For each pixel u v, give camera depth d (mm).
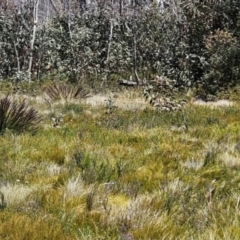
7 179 4699
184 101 11641
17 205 3736
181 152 6191
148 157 5887
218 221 3469
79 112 11578
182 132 7996
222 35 19359
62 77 22453
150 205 3816
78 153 5551
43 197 3988
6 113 7785
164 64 22438
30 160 5652
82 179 4629
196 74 20953
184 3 21188
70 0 28109
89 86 21344
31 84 20656
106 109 11945
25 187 4336
